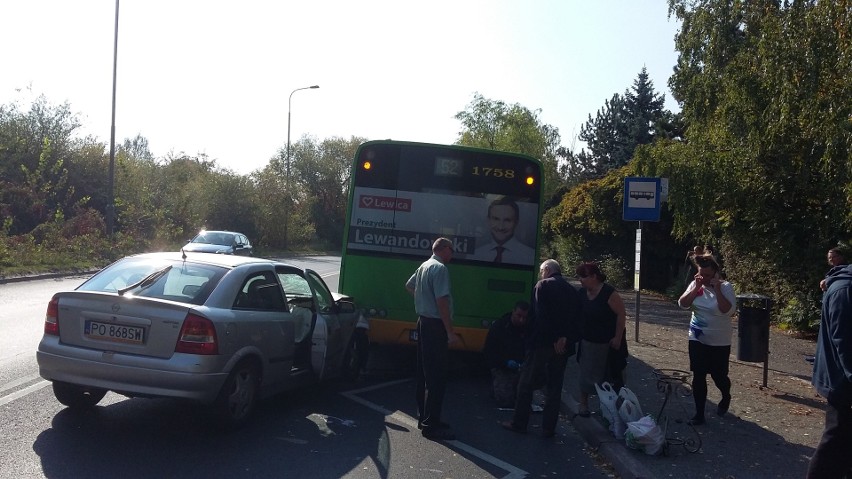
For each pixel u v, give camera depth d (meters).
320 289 8.91
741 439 7.54
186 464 6.02
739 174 15.63
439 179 10.33
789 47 11.83
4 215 30.53
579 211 31.73
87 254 27.61
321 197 75.88
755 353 9.98
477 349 10.21
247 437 6.92
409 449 6.93
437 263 7.45
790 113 12.00
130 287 6.86
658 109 64.88
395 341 10.28
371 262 10.34
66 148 37.59
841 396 4.77
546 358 7.67
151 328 6.46
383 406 8.62
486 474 6.37
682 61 19.48
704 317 7.98
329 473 6.04
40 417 7.06
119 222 34.59
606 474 6.64
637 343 14.04
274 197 53.78
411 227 10.30
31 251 24.44
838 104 10.52
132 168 40.44
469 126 49.62
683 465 6.64
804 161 13.63
